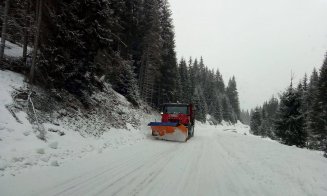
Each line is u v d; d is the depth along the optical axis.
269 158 10.50
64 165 8.02
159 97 42.00
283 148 14.03
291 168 8.59
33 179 6.37
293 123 30.38
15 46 15.84
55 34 12.23
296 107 30.70
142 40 33.84
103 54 15.97
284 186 6.82
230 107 119.25
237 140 18.84
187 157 11.12
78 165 8.21
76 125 12.69
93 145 11.45
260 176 7.89
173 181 7.20
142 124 22.64
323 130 34.97
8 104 9.73
